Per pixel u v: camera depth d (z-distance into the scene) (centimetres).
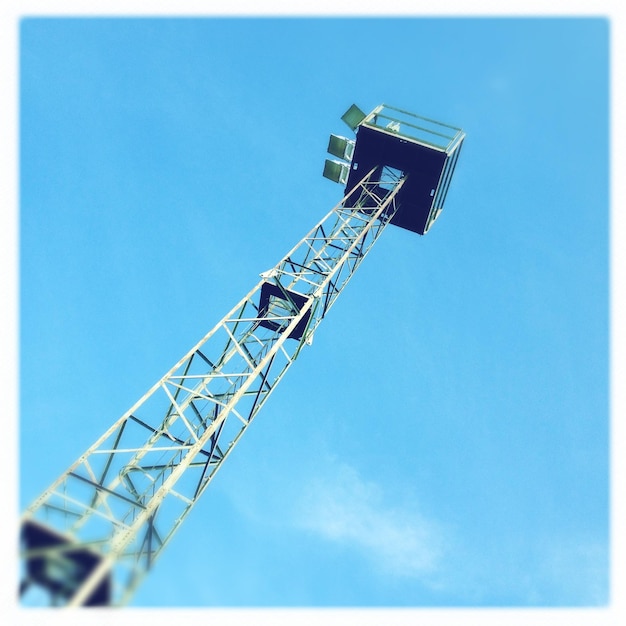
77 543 1780
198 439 2417
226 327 2856
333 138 4734
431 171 4488
